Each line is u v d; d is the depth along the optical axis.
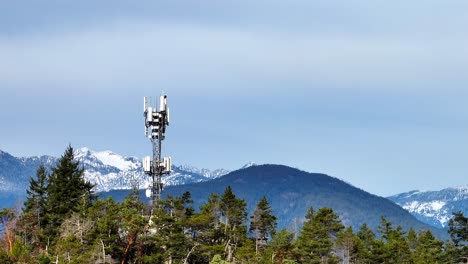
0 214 185.88
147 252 170.50
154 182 193.25
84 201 184.38
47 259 158.62
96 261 157.88
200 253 178.50
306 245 193.00
